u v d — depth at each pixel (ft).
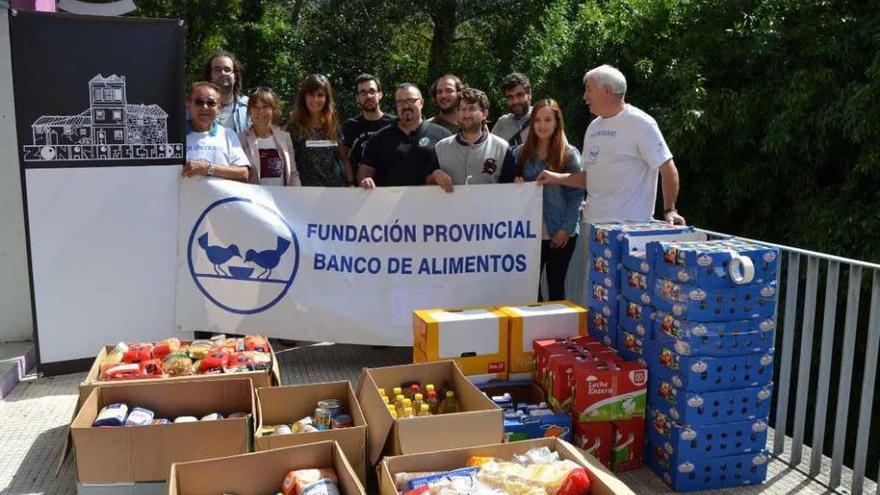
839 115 31.32
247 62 67.97
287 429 11.14
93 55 15.28
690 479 11.54
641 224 13.88
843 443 11.60
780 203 36.35
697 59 36.86
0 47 16.22
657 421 12.01
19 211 16.88
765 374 11.59
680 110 35.24
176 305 16.69
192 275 16.66
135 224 16.12
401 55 75.05
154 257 16.38
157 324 16.58
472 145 16.78
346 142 19.17
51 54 15.01
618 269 13.06
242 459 9.73
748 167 35.22
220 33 64.59
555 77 45.68
